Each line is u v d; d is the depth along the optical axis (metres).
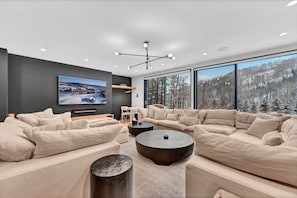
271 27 2.44
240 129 3.13
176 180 1.81
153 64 5.01
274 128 2.31
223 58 4.26
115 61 4.57
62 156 1.13
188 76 5.32
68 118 3.18
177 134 2.92
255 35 2.76
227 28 2.47
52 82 4.57
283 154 0.75
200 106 5.00
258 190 0.71
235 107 4.21
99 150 1.29
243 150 0.86
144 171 2.04
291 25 2.38
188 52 3.72
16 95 3.90
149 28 2.47
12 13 2.00
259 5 1.86
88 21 2.24
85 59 4.36
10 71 3.81
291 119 2.02
